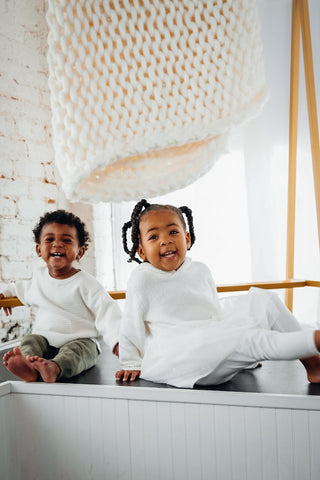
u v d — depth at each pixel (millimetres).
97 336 1402
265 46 2016
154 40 1056
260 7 1999
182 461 1000
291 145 1874
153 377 1098
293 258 1920
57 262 1387
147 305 1183
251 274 2141
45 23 2023
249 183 2104
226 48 1063
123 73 1034
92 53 1016
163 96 1053
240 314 1141
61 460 1095
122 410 1043
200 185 2217
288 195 1907
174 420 1003
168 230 1194
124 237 1385
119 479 1051
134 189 1159
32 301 1451
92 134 1017
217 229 2205
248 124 2098
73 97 1008
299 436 924
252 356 1011
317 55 1778
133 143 1012
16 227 1874
